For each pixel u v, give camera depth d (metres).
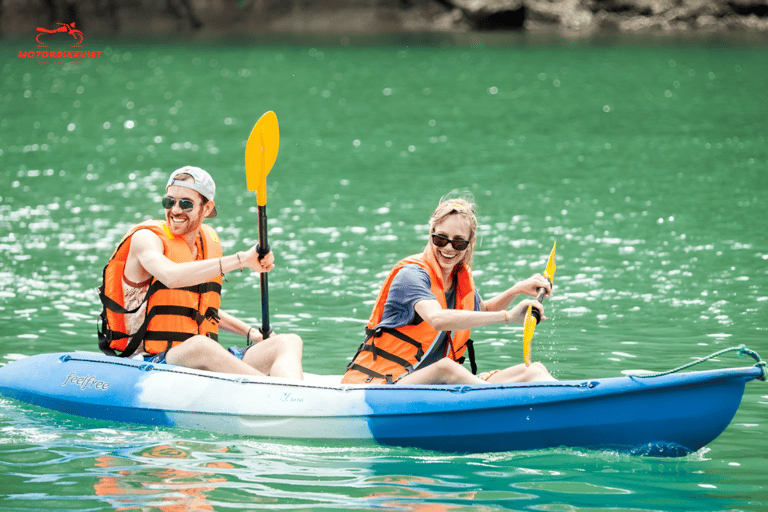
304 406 13.81
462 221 13.85
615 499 11.49
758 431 13.91
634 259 26.12
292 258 26.44
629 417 12.73
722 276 24.08
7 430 14.20
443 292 14.12
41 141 50.66
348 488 11.84
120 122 58.28
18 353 17.80
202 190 15.16
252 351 15.38
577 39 114.81
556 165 43.28
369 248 27.67
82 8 123.06
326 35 121.25
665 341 18.70
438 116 61.25
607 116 60.50
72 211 32.66
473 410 13.12
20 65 90.62
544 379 13.51
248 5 128.75
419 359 14.22
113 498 11.41
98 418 14.81
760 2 127.25
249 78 81.50
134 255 15.12
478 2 127.25
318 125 57.59
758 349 18.02
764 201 34.38
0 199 34.78
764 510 11.16
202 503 11.27
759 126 55.41
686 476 12.27
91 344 18.44
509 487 11.89
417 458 13.05
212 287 15.59
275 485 11.92
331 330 19.72
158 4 125.88
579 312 21.05
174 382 14.60
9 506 11.13
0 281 23.31
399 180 39.75
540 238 28.97
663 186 37.78
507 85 76.88
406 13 130.25
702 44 107.94
